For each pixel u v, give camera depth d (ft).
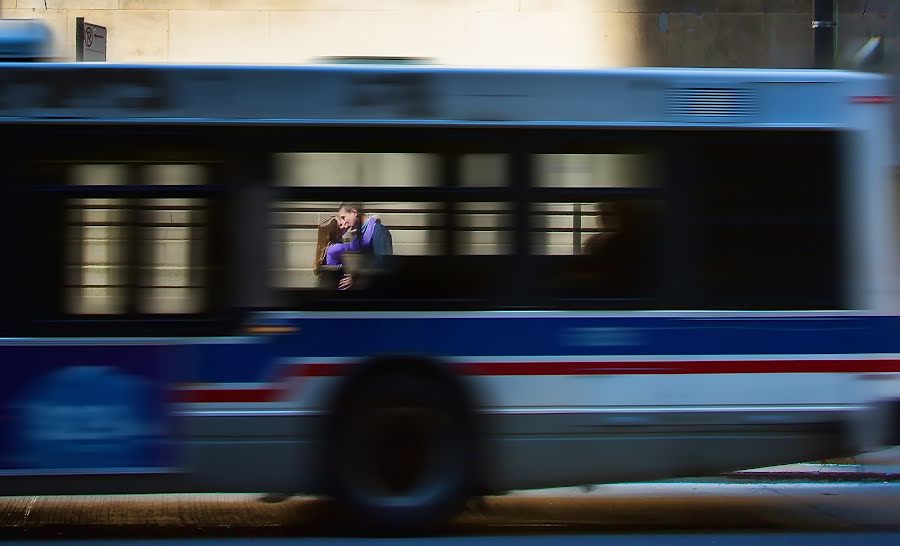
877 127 40.68
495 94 39.52
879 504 49.03
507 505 47.96
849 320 40.14
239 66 38.99
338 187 38.96
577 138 39.73
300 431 38.60
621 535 41.57
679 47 90.53
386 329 38.86
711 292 39.86
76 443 37.99
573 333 39.34
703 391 39.63
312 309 38.68
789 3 91.04
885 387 40.06
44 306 38.19
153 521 44.24
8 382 37.93
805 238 40.27
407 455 39.29
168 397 38.19
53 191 38.29
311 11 88.69
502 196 39.40
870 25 86.84
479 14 89.15
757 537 41.39
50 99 38.42
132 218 38.42
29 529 42.78
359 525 39.09
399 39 88.89
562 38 89.76
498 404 39.11
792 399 39.81
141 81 38.68
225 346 38.34
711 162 40.22
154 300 38.37
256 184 38.70
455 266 39.19
